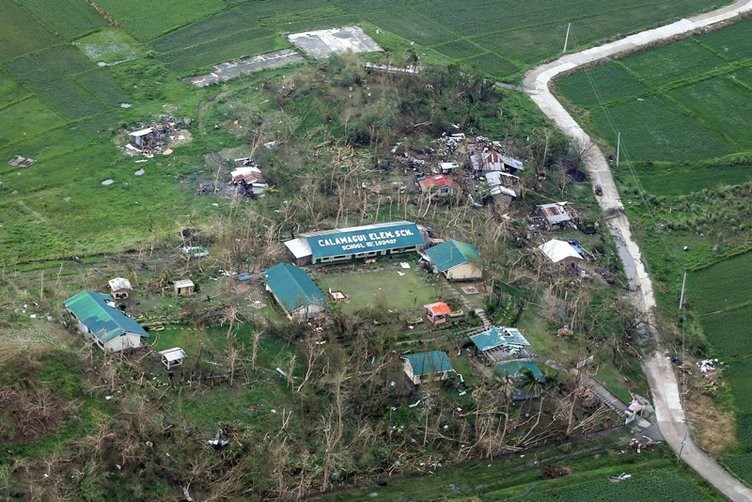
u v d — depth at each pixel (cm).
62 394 10975
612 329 13300
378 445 11231
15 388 10806
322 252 13900
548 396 12019
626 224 16138
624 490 11062
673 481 11269
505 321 13212
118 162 16488
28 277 13400
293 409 11475
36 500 9725
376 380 11825
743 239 15875
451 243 14125
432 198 15762
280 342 12419
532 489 10981
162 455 10531
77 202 15412
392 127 17338
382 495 10712
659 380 12875
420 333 12762
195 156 16725
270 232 14200
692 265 15238
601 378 12675
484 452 11356
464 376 12212
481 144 17250
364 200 15312
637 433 11988
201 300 13000
